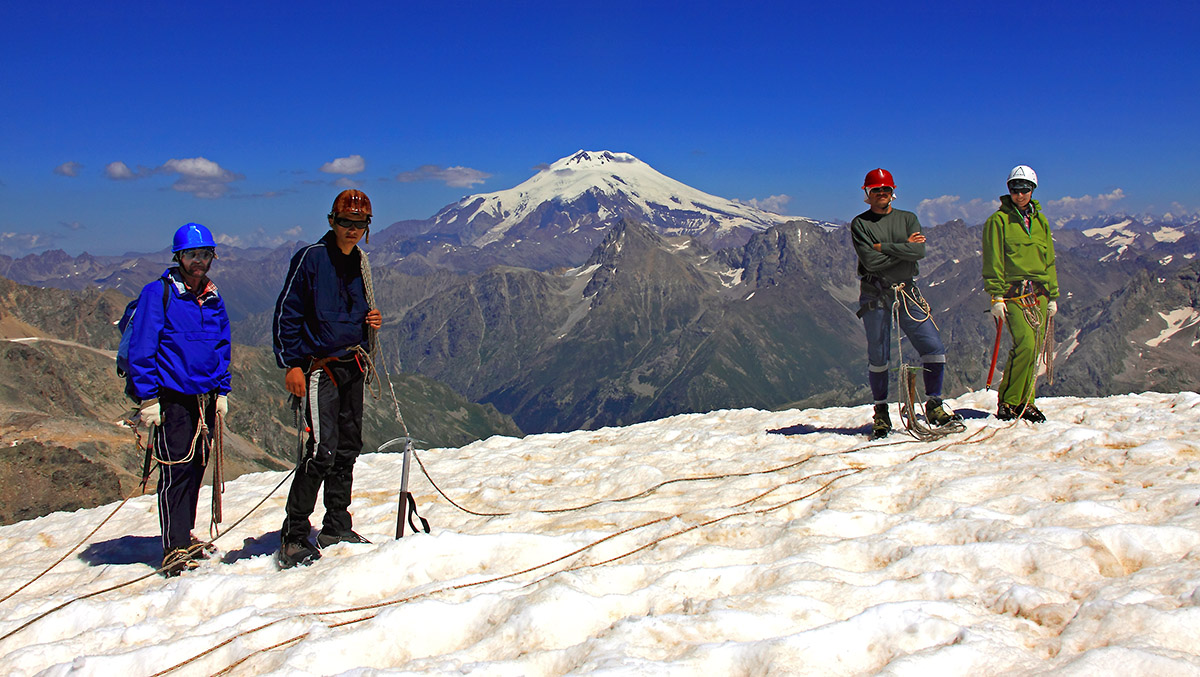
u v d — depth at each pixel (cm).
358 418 513
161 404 503
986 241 672
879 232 664
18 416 6956
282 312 491
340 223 485
